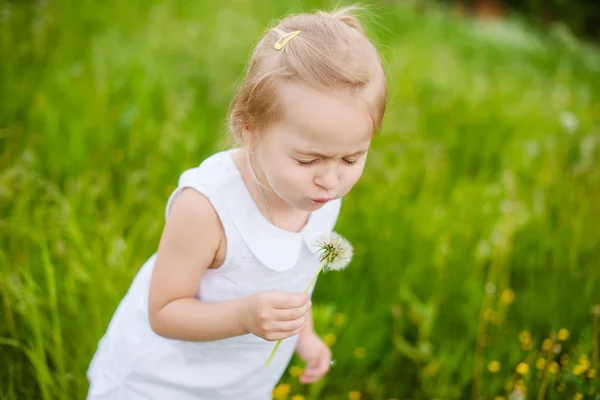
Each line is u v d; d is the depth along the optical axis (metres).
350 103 1.23
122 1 4.84
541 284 2.78
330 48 1.26
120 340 1.62
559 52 7.09
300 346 1.86
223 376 1.62
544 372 2.13
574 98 5.02
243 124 1.37
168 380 1.58
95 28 4.36
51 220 2.28
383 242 2.93
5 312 2.09
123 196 2.80
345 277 2.76
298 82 1.23
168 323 1.46
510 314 2.64
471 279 2.74
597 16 9.42
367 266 2.85
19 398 2.02
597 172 3.16
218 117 3.68
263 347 1.64
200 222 1.42
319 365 1.86
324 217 1.59
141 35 4.44
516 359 2.35
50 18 4.06
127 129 3.21
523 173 3.59
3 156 2.75
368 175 3.32
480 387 2.30
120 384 1.60
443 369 2.35
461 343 2.50
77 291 2.21
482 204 3.18
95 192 2.55
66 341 2.12
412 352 2.34
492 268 2.68
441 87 4.92
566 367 2.16
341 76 1.23
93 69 3.72
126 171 3.00
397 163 3.52
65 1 4.47
